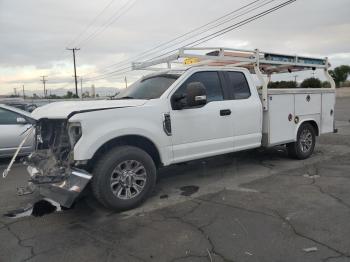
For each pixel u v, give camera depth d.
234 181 5.98
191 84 4.98
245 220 4.21
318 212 4.37
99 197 4.52
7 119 8.29
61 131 4.79
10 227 4.33
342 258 3.24
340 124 14.81
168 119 5.13
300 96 7.24
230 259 3.30
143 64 7.00
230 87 6.07
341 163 7.05
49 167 4.74
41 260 3.45
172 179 6.27
